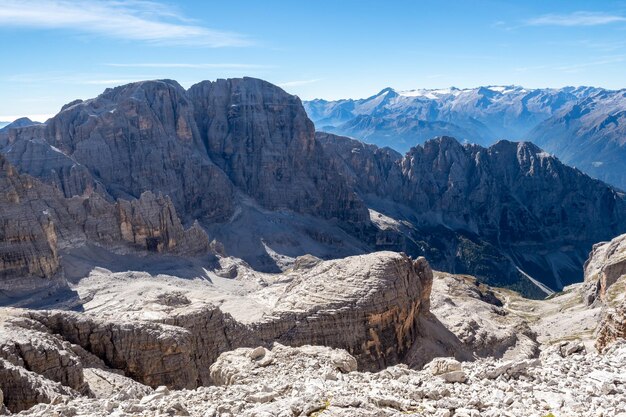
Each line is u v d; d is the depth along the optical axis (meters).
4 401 46.06
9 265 162.12
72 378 56.19
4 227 166.00
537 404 25.86
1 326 60.81
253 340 91.69
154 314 83.88
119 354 69.25
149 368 69.38
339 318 97.81
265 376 47.97
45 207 187.50
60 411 30.17
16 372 47.31
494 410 25.08
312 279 108.81
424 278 114.56
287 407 27.95
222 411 28.97
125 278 184.25
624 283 139.00
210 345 84.75
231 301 114.69
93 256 196.50
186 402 32.34
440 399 27.41
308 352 54.91
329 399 28.98
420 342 105.19
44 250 169.88
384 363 98.00
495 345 116.12
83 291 166.12
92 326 70.12
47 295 162.12
